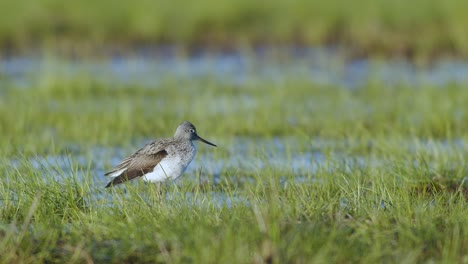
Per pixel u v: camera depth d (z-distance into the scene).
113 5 32.38
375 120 18.20
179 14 31.64
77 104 20.23
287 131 17.42
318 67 25.66
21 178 11.44
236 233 9.20
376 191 11.16
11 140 15.95
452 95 20.48
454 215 10.01
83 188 11.44
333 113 19.06
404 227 9.55
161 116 18.59
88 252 9.16
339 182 11.77
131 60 26.94
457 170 12.87
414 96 20.73
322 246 8.75
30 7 31.44
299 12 31.91
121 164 12.09
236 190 11.91
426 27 29.75
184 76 24.12
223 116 18.61
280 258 8.46
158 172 11.85
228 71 25.17
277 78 23.45
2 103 19.83
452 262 8.59
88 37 29.45
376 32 29.05
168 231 9.33
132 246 9.16
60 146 15.59
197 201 11.28
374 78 23.19
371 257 8.64
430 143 14.80
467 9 30.47
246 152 15.34
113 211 10.55
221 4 32.47
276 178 12.40
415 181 12.22
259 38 30.02
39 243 9.36
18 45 28.61
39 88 21.83
